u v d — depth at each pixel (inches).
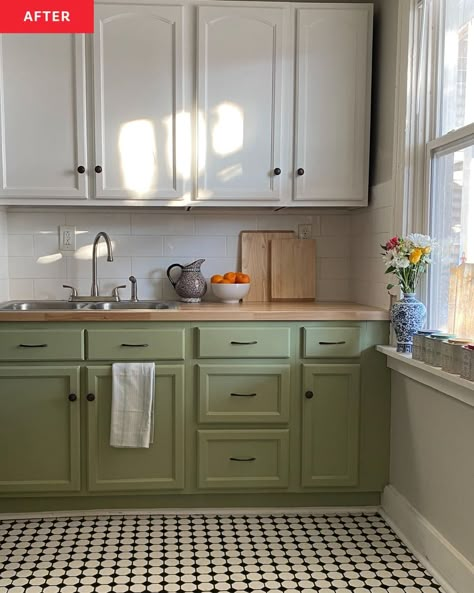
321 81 109.3
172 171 108.3
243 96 108.2
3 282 117.4
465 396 72.9
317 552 89.8
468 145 82.6
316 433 102.9
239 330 100.1
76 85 105.7
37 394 99.3
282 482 103.0
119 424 98.8
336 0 114.7
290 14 107.9
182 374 100.2
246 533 96.0
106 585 80.0
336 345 101.8
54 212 121.0
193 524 99.3
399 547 91.8
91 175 107.5
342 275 126.6
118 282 123.1
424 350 84.3
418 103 95.7
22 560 86.6
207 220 124.3
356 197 111.7
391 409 103.3
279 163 109.7
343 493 105.7
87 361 99.3
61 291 122.1
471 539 74.9
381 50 109.4
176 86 106.8
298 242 125.3
